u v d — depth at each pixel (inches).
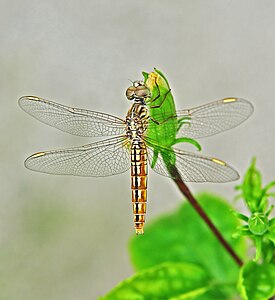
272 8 19.8
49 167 15.3
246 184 14.4
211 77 19.8
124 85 19.9
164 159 14.5
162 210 19.8
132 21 19.9
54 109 15.6
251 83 19.8
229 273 15.2
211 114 14.7
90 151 15.4
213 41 19.8
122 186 20.2
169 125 14.4
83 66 20.1
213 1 19.8
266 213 14.1
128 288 14.7
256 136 19.7
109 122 15.6
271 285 14.2
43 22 20.2
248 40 19.8
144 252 15.7
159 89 14.3
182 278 14.8
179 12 19.8
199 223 15.6
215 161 14.6
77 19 20.1
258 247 14.0
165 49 19.9
